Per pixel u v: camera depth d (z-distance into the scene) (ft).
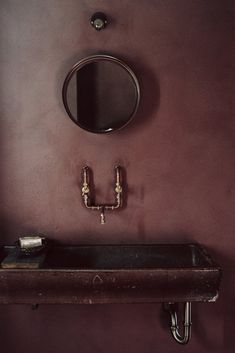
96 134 7.59
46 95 7.48
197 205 7.74
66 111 7.29
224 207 7.75
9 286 6.44
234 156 7.66
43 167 7.63
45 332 7.89
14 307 7.83
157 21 7.41
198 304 7.93
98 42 7.43
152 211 7.75
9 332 7.88
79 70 7.29
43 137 7.57
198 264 7.27
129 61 7.47
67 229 7.72
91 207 7.50
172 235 7.78
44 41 7.39
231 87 7.54
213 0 7.39
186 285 6.45
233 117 7.59
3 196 7.66
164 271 6.38
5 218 7.69
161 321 7.91
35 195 7.67
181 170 7.68
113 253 7.59
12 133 7.55
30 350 7.91
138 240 7.77
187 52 7.47
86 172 7.55
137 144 7.63
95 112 7.39
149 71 7.48
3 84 7.45
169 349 7.96
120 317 7.90
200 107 7.57
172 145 7.64
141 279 6.41
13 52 7.40
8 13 7.34
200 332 7.98
